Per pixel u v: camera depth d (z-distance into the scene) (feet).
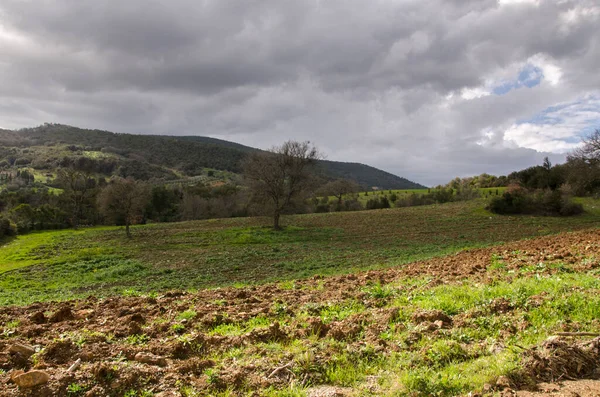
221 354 22.24
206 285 70.03
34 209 214.28
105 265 98.89
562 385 17.15
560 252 49.75
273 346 22.61
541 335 21.86
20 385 16.61
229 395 17.40
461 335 22.90
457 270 45.78
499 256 53.72
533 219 159.33
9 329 27.12
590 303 24.79
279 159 153.28
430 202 255.91
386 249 104.83
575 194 200.85
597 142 113.50
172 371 19.49
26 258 114.42
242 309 32.73
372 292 34.99
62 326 28.32
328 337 24.08
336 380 18.97
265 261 93.71
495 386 17.19
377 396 17.17
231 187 294.05
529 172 245.45
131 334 26.11
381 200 260.42
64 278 86.33
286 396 17.42
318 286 43.04
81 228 210.79
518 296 27.96
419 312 26.58
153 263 98.17
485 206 180.86
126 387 17.88
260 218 193.47
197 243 130.82
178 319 29.68
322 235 139.64
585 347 19.54
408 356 20.74
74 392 16.98
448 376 18.22
